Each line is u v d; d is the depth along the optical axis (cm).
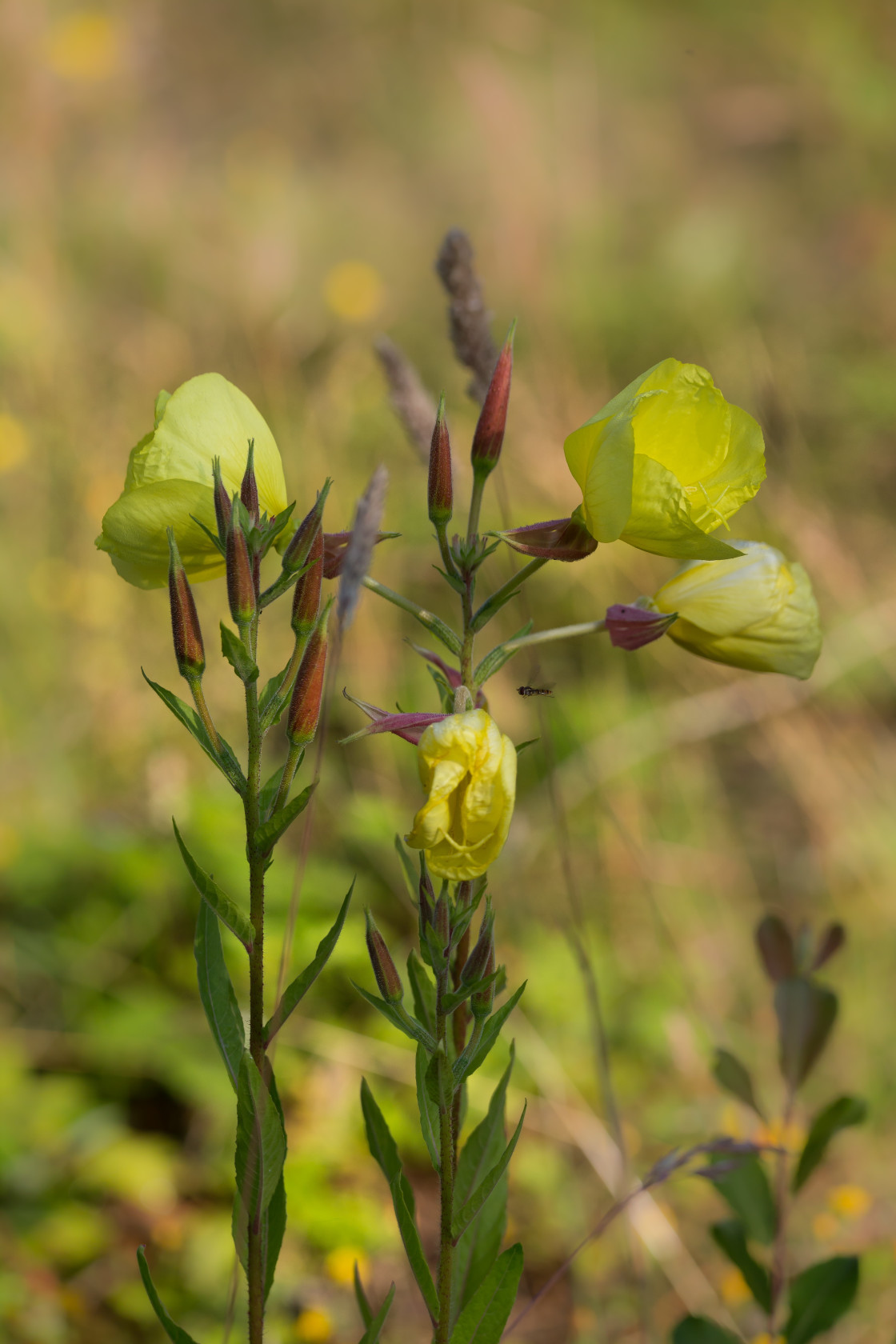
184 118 755
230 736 346
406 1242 111
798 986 167
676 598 119
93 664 353
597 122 680
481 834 95
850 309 554
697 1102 265
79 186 576
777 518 366
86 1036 263
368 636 344
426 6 773
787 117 693
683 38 786
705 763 356
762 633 118
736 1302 219
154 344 427
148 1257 232
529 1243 239
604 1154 234
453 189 666
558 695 353
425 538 378
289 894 283
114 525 109
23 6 543
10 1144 240
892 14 769
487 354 181
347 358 405
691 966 296
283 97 767
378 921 300
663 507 102
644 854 311
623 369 518
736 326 539
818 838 324
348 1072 256
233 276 493
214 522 108
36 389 404
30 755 331
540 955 286
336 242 624
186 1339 109
